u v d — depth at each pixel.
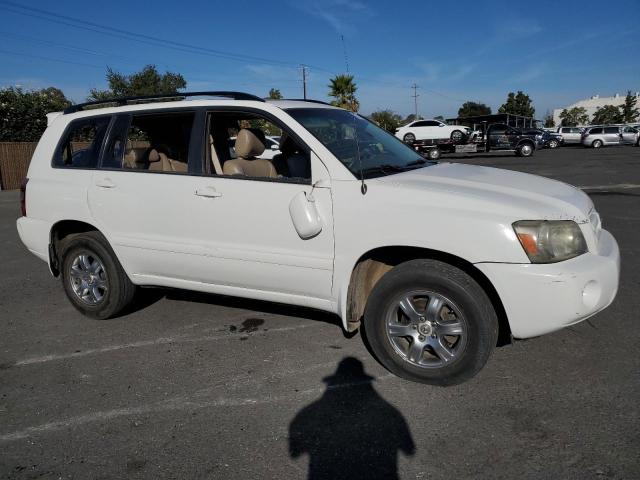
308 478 2.55
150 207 4.11
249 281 3.85
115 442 2.89
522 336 3.10
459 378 3.24
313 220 3.42
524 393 3.20
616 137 36.66
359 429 2.92
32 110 21.41
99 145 4.50
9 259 7.41
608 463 2.53
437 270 3.19
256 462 2.68
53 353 4.09
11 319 4.88
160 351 4.04
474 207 3.08
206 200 3.86
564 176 16.09
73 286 4.74
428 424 2.94
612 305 4.55
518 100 82.12
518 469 2.53
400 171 3.74
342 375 3.54
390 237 3.24
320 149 3.54
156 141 4.58
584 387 3.23
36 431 3.03
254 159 4.17
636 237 7.17
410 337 3.37
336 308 3.60
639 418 2.88
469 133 31.88
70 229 4.88
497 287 3.02
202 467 2.66
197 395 3.36
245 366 3.73
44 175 4.73
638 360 3.54
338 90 28.98
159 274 4.29
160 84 33.69
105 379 3.62
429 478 2.50
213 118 4.14
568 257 3.05
